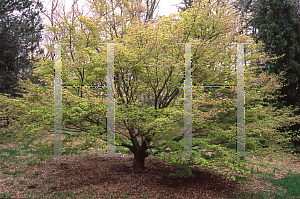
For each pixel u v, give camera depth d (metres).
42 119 5.41
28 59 14.88
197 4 5.94
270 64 12.92
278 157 5.65
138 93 7.53
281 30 13.60
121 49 5.10
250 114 6.04
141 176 7.01
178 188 6.14
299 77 12.91
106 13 7.87
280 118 6.00
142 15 10.88
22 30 14.60
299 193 5.96
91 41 6.60
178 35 5.73
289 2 13.65
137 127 5.80
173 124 5.79
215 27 6.35
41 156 5.92
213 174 7.59
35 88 5.52
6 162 7.92
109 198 5.38
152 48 5.65
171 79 6.65
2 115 5.89
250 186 6.55
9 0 14.42
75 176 6.95
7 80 13.94
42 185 6.12
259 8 14.45
